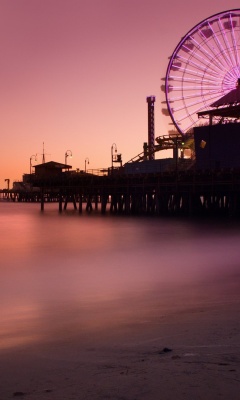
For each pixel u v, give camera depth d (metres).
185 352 5.36
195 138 57.75
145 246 27.59
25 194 152.00
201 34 58.78
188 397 3.68
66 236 35.47
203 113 57.72
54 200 147.38
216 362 4.66
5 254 24.77
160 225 43.78
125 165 70.94
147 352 5.61
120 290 13.52
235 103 55.09
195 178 52.84
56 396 3.98
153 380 4.14
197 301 10.95
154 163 66.69
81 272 17.94
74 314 9.82
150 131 99.81
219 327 7.17
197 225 42.91
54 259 22.38
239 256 21.92
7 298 12.54
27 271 18.41
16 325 8.80
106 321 8.74
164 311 9.60
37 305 11.39
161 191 57.94
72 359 5.55
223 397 3.65
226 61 57.62
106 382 4.23
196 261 20.42
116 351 5.88
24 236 36.03
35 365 5.33
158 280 15.40
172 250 25.16
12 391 4.25
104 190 65.94
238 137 53.47
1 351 6.33
